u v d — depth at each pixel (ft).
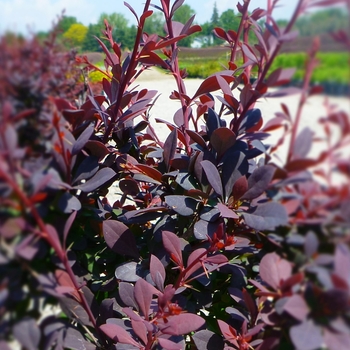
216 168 2.93
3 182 1.81
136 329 2.81
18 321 1.91
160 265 3.05
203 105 3.77
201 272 3.11
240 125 2.90
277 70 2.20
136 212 3.21
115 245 3.14
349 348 1.80
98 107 3.09
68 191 2.34
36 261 2.04
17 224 1.87
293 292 2.02
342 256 1.82
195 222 3.27
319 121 1.95
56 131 2.13
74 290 2.35
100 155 2.77
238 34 3.79
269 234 2.25
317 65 1.96
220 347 3.06
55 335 2.13
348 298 1.80
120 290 3.14
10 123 1.80
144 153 4.28
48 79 2.02
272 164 2.36
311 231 1.97
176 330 2.67
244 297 2.54
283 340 2.29
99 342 2.93
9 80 1.85
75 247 2.79
